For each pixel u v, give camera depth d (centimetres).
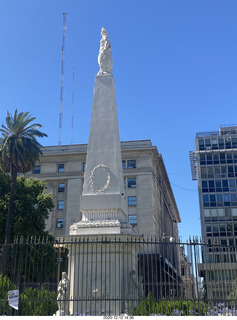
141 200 6475
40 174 6838
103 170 2059
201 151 7881
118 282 1727
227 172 7681
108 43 2344
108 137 2122
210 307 1466
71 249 1833
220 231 7319
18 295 1411
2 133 3919
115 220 1922
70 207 6581
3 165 3766
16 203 3931
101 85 2241
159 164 7531
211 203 7531
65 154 6888
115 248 1612
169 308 1486
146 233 6259
